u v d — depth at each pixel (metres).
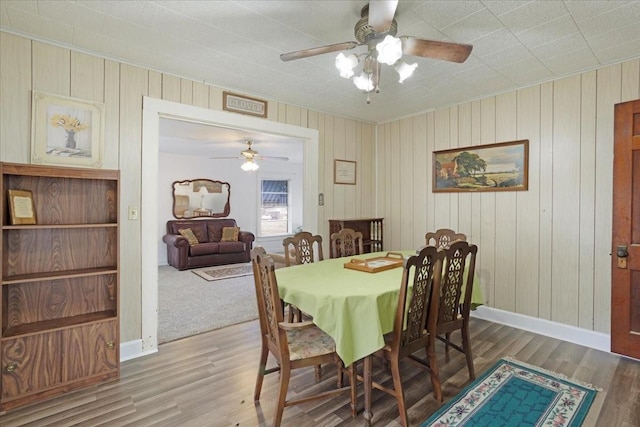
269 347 2.06
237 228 7.50
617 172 2.62
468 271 2.36
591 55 2.58
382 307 1.89
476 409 2.01
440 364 2.59
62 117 2.39
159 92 2.83
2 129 2.20
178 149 6.59
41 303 2.31
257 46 2.45
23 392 2.06
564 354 2.73
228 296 4.49
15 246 2.22
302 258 3.23
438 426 1.86
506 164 3.38
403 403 1.85
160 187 7.06
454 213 3.82
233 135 5.13
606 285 2.80
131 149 2.69
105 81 2.57
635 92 2.63
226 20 2.11
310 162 3.96
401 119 4.34
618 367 2.50
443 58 1.96
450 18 2.07
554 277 3.08
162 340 3.04
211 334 3.19
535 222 3.19
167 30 2.22
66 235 2.40
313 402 2.11
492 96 3.47
